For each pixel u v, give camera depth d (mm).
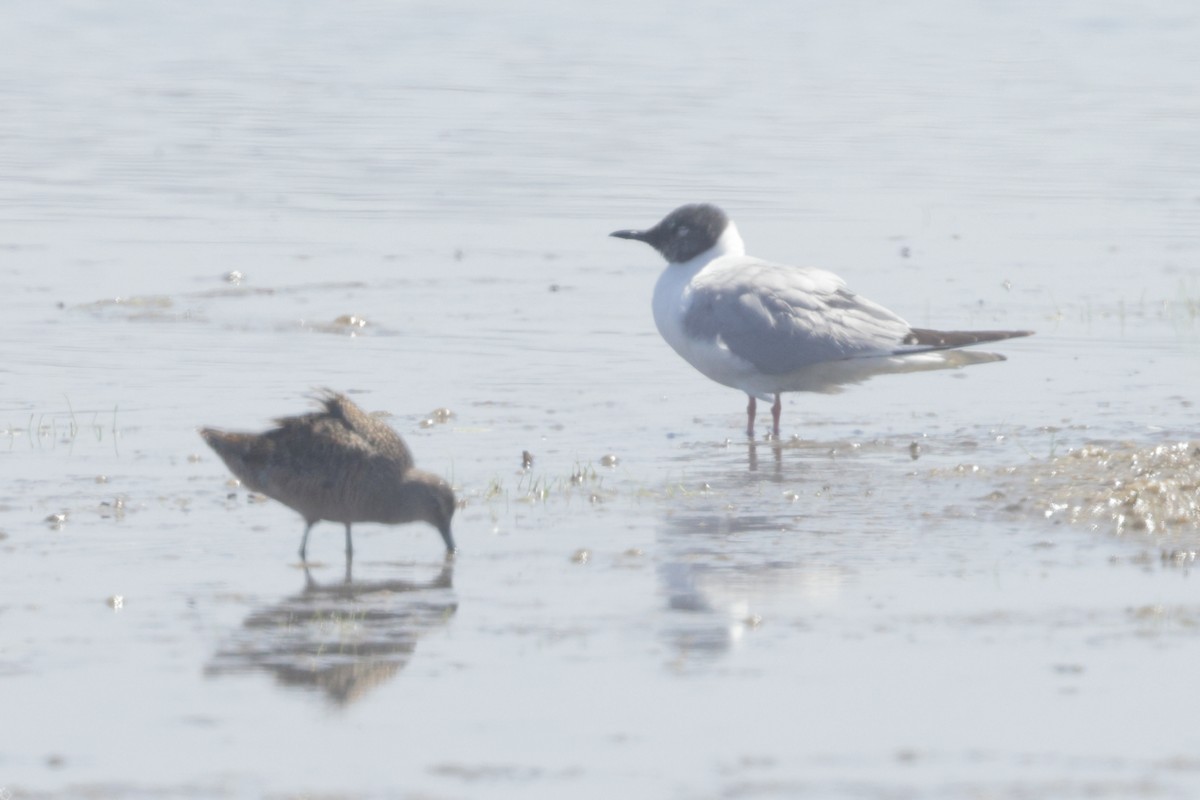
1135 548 11523
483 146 33812
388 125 36156
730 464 14188
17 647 9484
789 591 10586
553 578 10898
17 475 13367
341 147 33656
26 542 11562
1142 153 33344
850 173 31344
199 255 24359
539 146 33875
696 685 8961
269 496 11445
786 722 8453
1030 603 10320
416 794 7602
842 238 26078
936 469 13789
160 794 7605
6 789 7641
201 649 9492
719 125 36281
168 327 19891
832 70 44688
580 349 19156
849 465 14109
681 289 16031
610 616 10102
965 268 24031
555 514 12492
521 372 17938
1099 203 28906
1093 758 8023
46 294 21609
